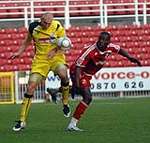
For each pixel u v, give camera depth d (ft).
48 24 126.00
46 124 137.08
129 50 284.41
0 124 139.85
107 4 304.09
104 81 244.42
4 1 314.14
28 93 123.75
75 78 118.52
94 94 244.63
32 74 125.80
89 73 120.16
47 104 214.48
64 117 156.15
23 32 289.12
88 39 286.66
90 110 178.70
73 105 202.80
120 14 332.80
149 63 280.51
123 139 105.29
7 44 285.43
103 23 308.81
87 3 336.49
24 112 123.75
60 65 131.03
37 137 110.73
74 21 334.44
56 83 232.12
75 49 281.13
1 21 330.34
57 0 315.37
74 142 102.01
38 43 127.24
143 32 289.53
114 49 120.26
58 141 103.91
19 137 111.34
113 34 289.12
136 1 297.94
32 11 292.81
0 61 277.64
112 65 267.59
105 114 162.61
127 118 148.97
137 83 246.27
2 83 234.99
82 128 125.49
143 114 160.76
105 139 105.50
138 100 226.17
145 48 285.43
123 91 246.27
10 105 217.77
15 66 273.95
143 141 102.47
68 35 287.28
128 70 245.86
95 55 118.01
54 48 127.95
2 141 105.60
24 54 273.95
